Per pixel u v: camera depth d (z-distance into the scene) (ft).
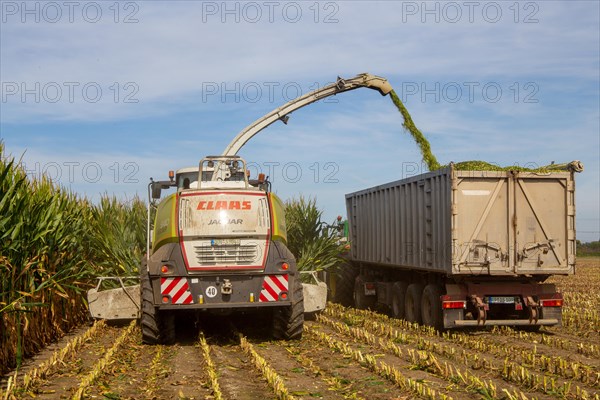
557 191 42.06
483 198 41.27
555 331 44.42
